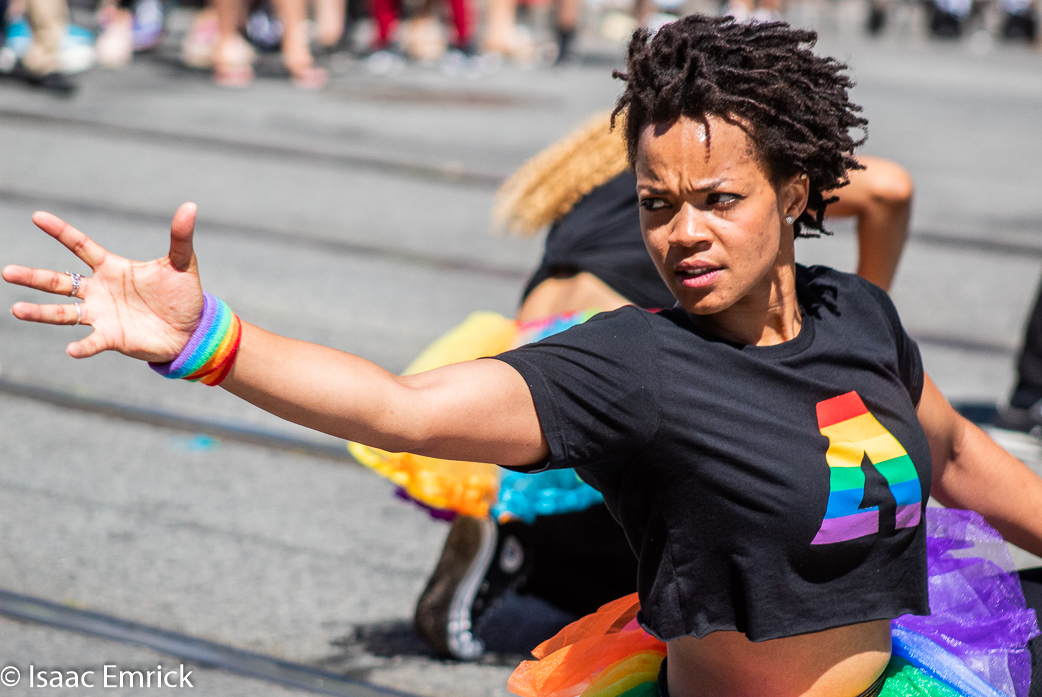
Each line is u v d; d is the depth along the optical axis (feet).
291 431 44.42
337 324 53.16
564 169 32.14
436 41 141.08
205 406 46.11
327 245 64.49
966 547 21.29
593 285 30.73
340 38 145.59
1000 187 83.71
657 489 17.25
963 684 19.31
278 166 80.38
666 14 177.68
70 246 14.49
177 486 39.93
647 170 16.87
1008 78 150.00
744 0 148.46
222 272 59.06
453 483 29.14
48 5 97.09
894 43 195.83
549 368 16.71
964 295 60.75
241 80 113.19
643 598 18.16
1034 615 21.01
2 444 42.16
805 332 18.01
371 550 36.55
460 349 31.48
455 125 96.48
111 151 81.41
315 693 28.71
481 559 29.81
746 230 16.69
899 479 17.78
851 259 66.39
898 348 19.17
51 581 33.32
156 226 65.36
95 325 14.60
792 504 17.01
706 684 18.66
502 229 68.23
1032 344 44.09
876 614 17.98
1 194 69.31
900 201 30.63
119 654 29.94
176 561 35.09
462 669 30.17
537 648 21.36
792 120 16.56
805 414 17.46
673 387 16.93
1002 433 44.29
